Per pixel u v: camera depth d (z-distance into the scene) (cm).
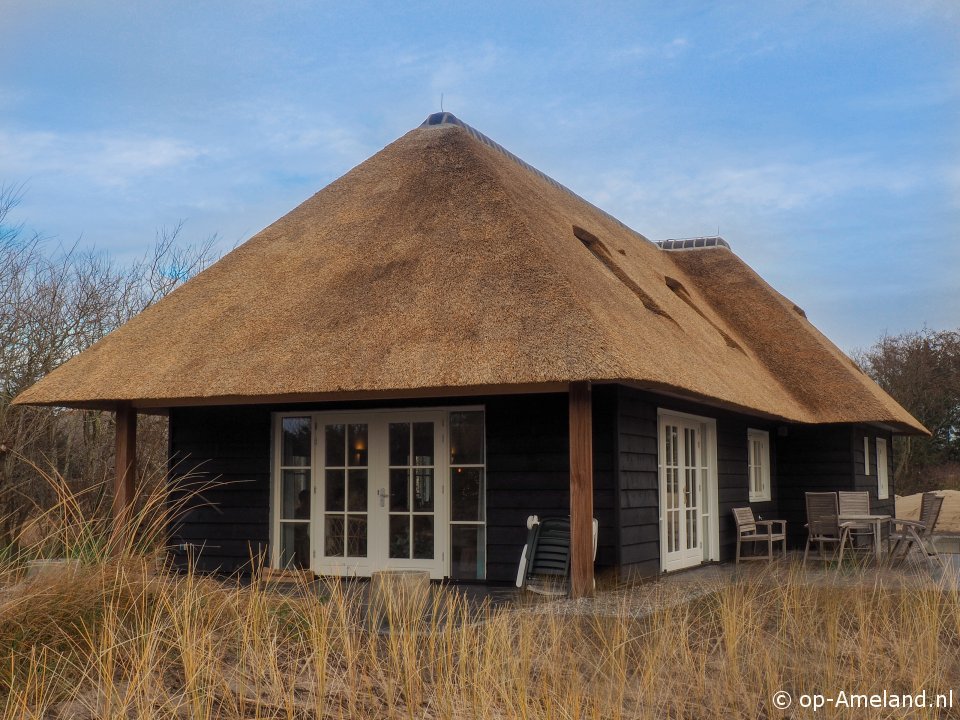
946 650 584
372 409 1025
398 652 491
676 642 538
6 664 434
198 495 1088
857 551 1348
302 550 1045
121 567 514
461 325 866
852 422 1348
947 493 2198
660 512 1044
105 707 406
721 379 1038
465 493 987
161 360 970
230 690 448
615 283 1069
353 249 1042
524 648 483
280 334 945
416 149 1187
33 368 1388
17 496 1195
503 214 996
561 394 952
